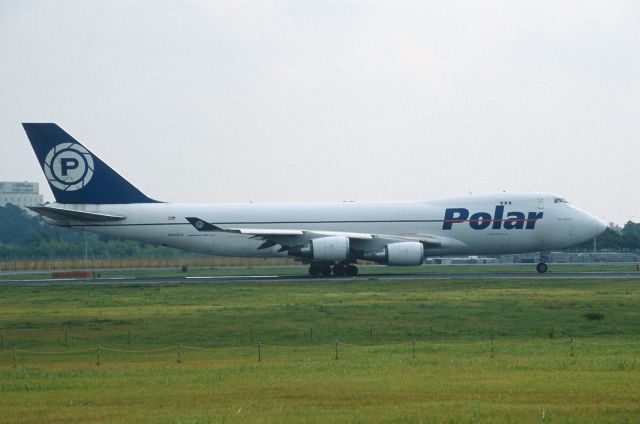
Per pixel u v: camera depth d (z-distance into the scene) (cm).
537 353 13162
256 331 16475
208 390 10194
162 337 15988
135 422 8506
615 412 8662
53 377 11494
